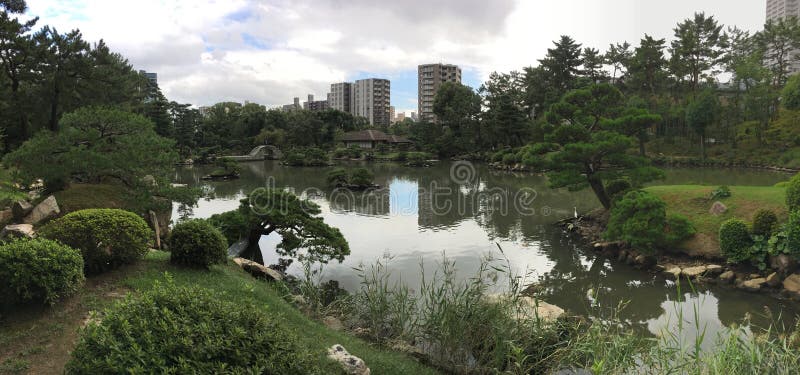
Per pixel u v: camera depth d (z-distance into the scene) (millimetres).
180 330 3805
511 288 9234
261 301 8141
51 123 33406
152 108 60125
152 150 14172
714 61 56938
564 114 22219
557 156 20391
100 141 13656
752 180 37500
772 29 54750
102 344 3598
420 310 9133
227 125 88375
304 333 7312
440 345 7789
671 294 13430
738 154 50812
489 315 7566
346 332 8430
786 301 12406
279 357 3965
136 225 8203
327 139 90500
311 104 176375
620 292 13703
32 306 6121
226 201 31328
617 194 20344
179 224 9297
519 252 17969
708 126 56156
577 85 62125
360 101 159250
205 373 3539
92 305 6508
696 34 58094
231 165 47281
